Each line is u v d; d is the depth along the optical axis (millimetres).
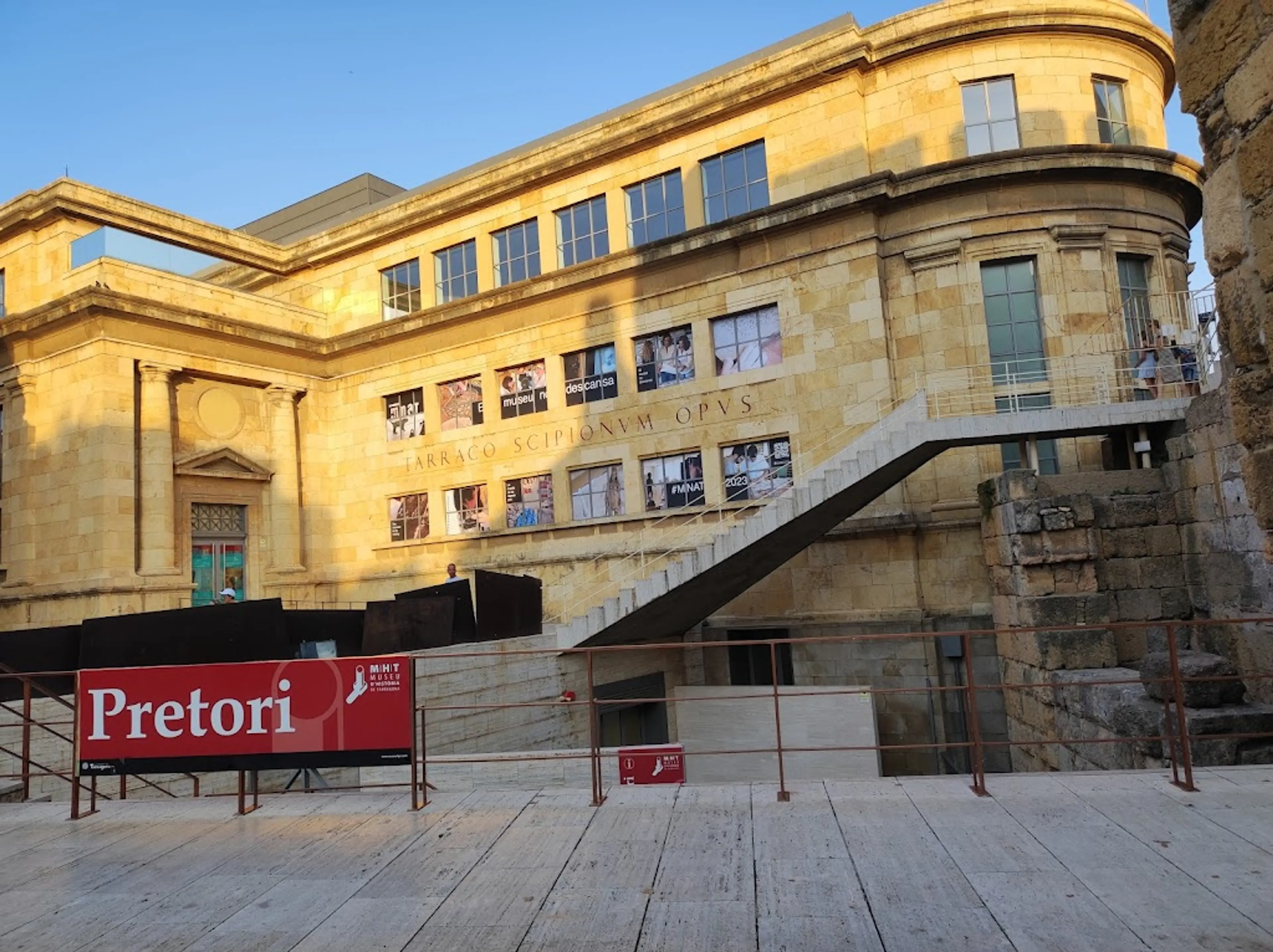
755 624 22297
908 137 22016
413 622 15891
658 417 23953
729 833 6750
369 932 5258
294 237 39594
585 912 5383
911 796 7539
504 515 26484
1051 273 20547
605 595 23969
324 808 8242
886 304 21547
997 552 18281
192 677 8195
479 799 8312
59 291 25750
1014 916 4996
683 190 24781
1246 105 4070
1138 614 16062
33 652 13727
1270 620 6988
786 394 22141
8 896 6160
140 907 5844
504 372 27016
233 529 27125
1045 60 21672
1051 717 15227
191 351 26062
